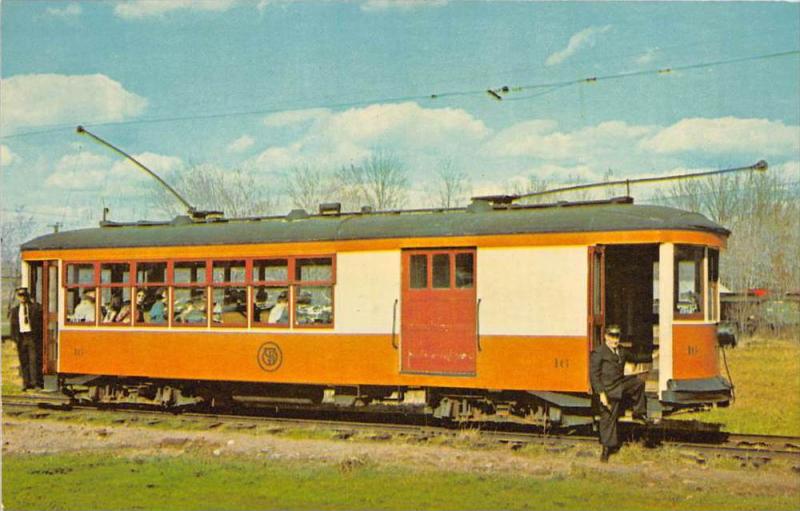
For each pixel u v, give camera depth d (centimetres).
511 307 1366
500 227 1381
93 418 1634
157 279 1653
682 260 1328
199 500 1023
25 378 1778
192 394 1700
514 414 1442
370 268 1471
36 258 1759
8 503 1014
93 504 1005
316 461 1240
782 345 3581
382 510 973
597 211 1352
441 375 1412
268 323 1545
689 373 1315
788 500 1018
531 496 1037
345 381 1481
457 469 1183
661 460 1220
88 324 1706
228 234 1594
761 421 1717
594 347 1323
